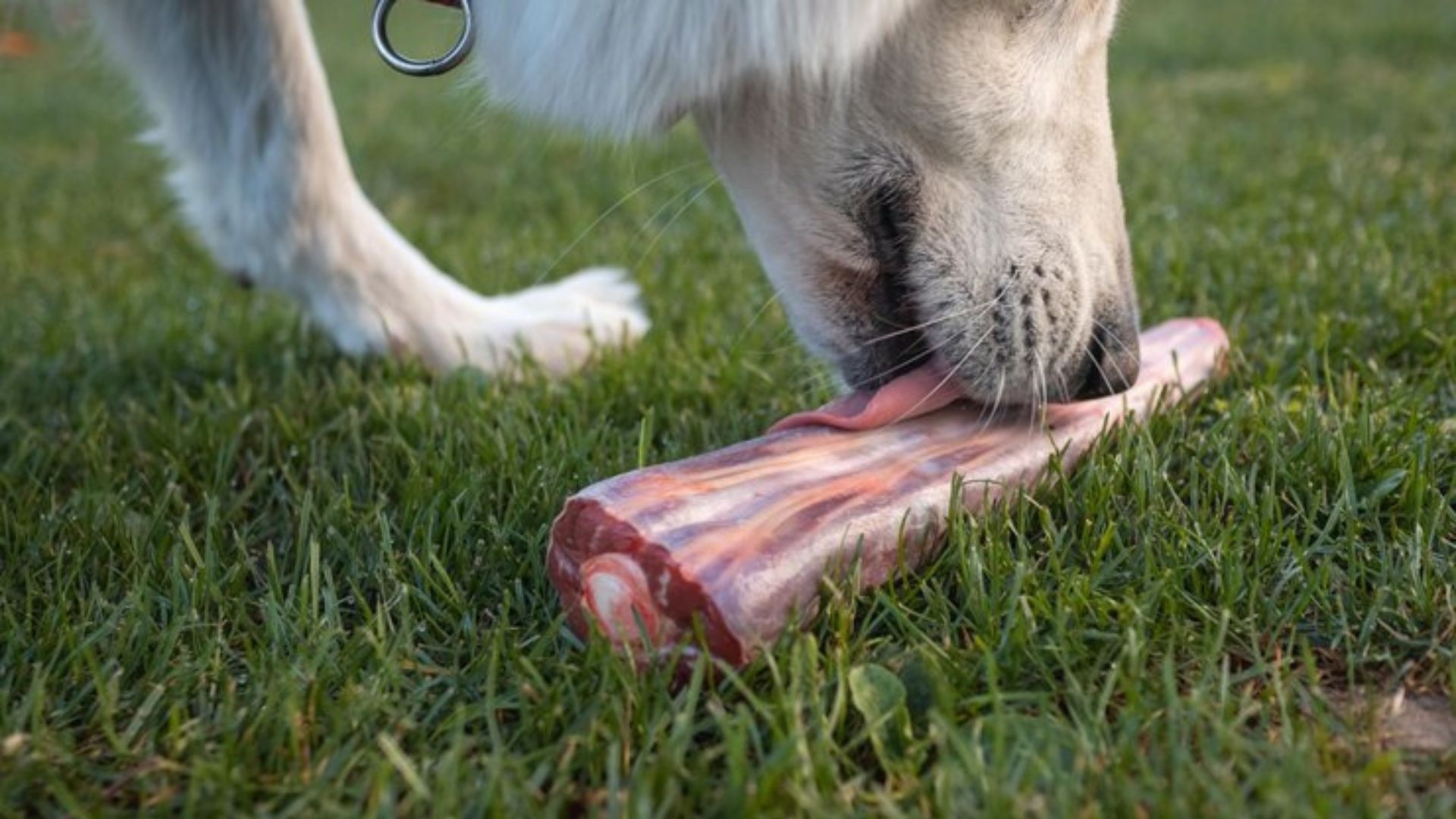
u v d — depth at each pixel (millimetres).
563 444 725
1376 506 657
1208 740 542
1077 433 687
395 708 570
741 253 1094
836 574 592
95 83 2354
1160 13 2795
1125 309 686
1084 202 673
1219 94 1800
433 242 1176
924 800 520
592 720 547
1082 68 667
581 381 853
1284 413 726
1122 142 1467
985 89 644
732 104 656
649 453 746
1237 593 609
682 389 822
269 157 842
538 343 885
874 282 673
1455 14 2453
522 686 564
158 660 591
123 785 548
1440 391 768
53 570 661
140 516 698
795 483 608
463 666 605
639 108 637
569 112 653
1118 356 682
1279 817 506
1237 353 807
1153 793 515
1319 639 602
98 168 1626
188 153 865
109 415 814
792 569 578
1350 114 1572
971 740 538
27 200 1435
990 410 678
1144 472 663
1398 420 736
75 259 1197
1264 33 2395
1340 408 732
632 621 569
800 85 640
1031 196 660
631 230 1214
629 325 913
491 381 839
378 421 800
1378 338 835
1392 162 1284
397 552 666
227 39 823
